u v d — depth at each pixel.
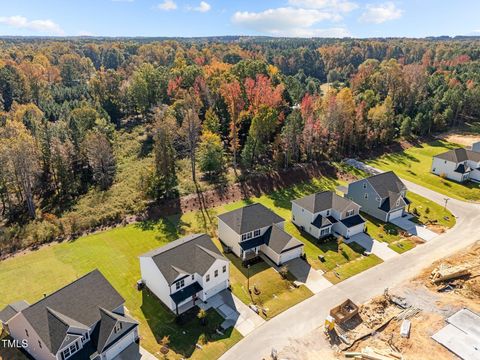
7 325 31.19
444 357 29.22
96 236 48.06
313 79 151.25
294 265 41.94
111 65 181.00
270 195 61.47
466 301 35.69
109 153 63.69
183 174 65.56
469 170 67.31
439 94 110.25
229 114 77.88
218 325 33.12
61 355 27.25
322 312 34.81
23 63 115.81
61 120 76.25
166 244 43.47
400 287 38.28
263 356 29.92
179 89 89.69
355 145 79.31
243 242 42.97
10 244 45.53
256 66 103.00
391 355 29.16
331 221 48.59
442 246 46.31
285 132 68.69
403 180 67.50
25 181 52.31
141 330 32.53
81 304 30.30
